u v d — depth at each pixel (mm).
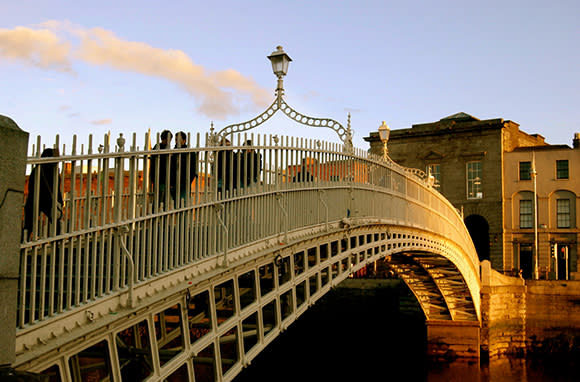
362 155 17094
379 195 18922
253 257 10836
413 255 28047
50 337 6336
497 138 51688
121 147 7371
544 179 50500
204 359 10867
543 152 50875
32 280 6141
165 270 8477
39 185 6242
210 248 9656
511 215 51219
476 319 36062
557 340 37312
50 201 6961
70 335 6531
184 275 8844
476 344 35688
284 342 39062
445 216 28609
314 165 14102
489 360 36219
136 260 7809
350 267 16281
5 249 5242
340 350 40469
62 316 6512
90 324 6895
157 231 8375
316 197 14109
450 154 53562
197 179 9305
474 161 52625
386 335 40000
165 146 8984
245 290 16078
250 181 11117
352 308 41031
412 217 22844
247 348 20438
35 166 6133
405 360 38062
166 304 8477
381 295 40594
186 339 8930
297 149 13031
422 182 24609
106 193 7164
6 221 5250
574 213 49312
